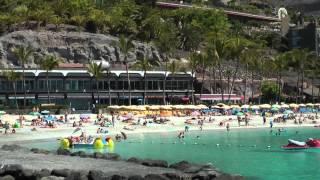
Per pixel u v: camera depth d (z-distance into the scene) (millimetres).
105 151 60125
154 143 70125
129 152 59125
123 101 133125
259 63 160625
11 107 116375
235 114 116000
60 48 156375
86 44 160000
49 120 90750
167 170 39094
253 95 160250
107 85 131125
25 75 123188
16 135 75312
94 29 175125
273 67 160625
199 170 37969
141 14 193000
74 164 42906
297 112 127438
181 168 40062
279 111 126812
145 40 179125
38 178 34219
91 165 42312
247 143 70000
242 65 169125
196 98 140500
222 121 101750
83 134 67812
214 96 142750
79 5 182250
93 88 129750
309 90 178000
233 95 147500
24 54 126938
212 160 51469
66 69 130000
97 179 33719
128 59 161250
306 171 43594
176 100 137875
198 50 188875
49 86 126000
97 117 97125
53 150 57062
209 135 82812
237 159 52344
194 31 193625
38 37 155000
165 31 180875
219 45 140750
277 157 53875
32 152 52844
